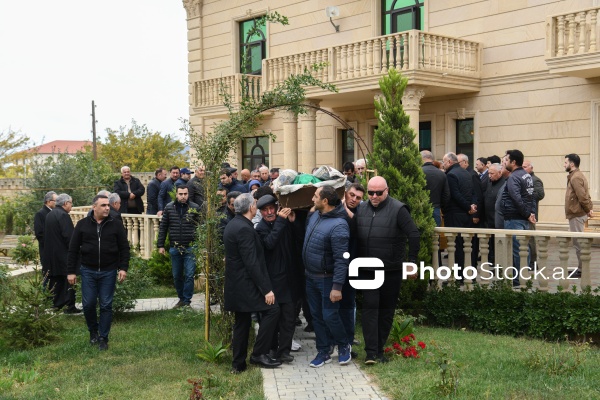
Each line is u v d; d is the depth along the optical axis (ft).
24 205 73.92
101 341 27.45
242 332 23.38
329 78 57.52
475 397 19.15
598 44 44.65
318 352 23.91
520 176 30.91
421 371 22.08
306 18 70.13
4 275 34.94
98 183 75.00
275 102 27.25
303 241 24.66
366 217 23.22
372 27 63.77
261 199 24.13
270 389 21.07
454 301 28.07
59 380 23.22
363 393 20.51
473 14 56.39
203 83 73.72
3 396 21.58
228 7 78.84
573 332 24.88
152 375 23.45
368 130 64.75
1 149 138.00
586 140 49.42
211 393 21.12
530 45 52.75
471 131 57.52
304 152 62.49
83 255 27.32
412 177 29.37
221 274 26.40
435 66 52.75
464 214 34.19
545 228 52.01
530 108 52.90
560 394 19.03
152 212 49.62
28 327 28.43
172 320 32.30
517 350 23.89
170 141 191.11
